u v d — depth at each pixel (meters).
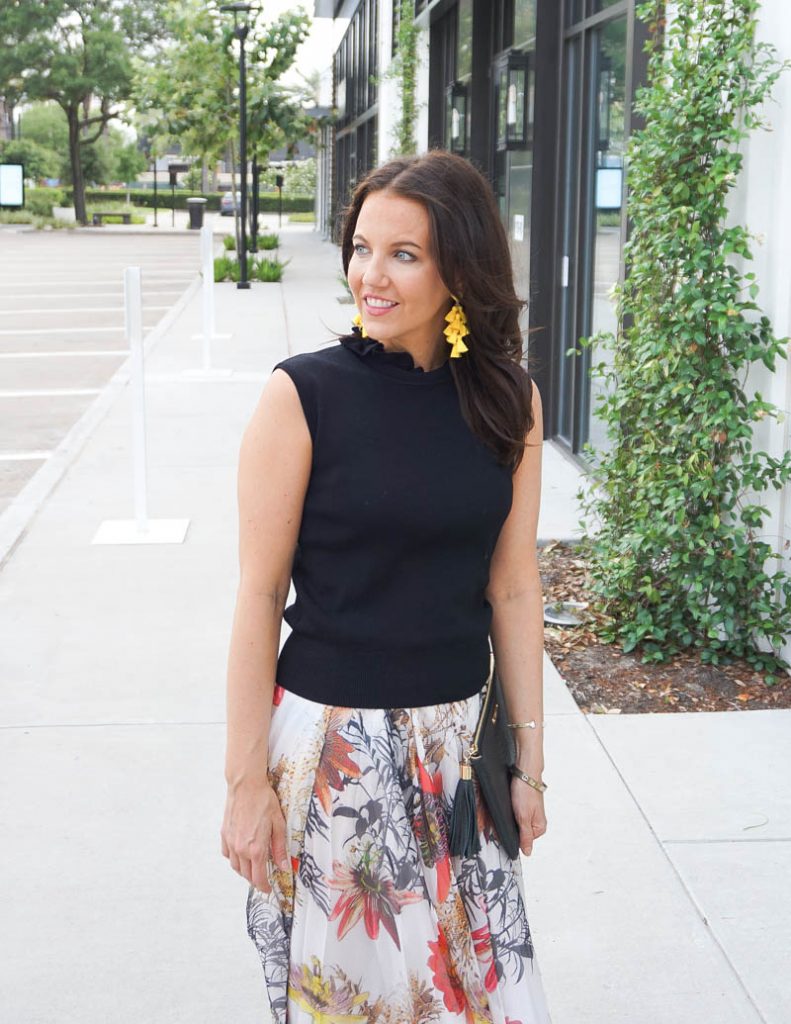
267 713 2.01
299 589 2.03
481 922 2.07
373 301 1.94
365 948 2.02
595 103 8.02
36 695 4.70
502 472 2.03
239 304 18.80
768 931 3.17
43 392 11.56
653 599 4.89
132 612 5.62
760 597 4.82
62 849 3.57
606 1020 2.82
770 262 4.66
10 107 54.66
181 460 8.63
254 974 3.02
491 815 2.07
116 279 23.88
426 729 2.01
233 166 26.97
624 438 5.13
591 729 4.36
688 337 4.61
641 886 3.37
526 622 2.21
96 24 51.66
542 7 8.68
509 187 10.45
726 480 4.75
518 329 2.05
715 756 4.15
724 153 4.60
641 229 4.86
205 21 25.94
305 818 2.01
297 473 1.94
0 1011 2.87
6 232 44.75
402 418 1.95
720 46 4.66
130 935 3.17
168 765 4.11
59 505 7.45
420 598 1.98
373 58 25.62
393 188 1.91
